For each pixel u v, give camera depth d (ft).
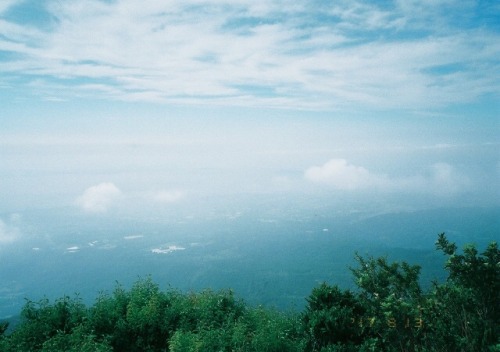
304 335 23.89
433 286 18.74
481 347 15.38
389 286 19.79
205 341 24.50
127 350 28.40
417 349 17.39
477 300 17.35
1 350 26.03
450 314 17.74
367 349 20.04
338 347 21.39
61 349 24.89
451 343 16.61
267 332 24.38
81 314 29.37
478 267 17.02
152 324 28.99
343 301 24.58
